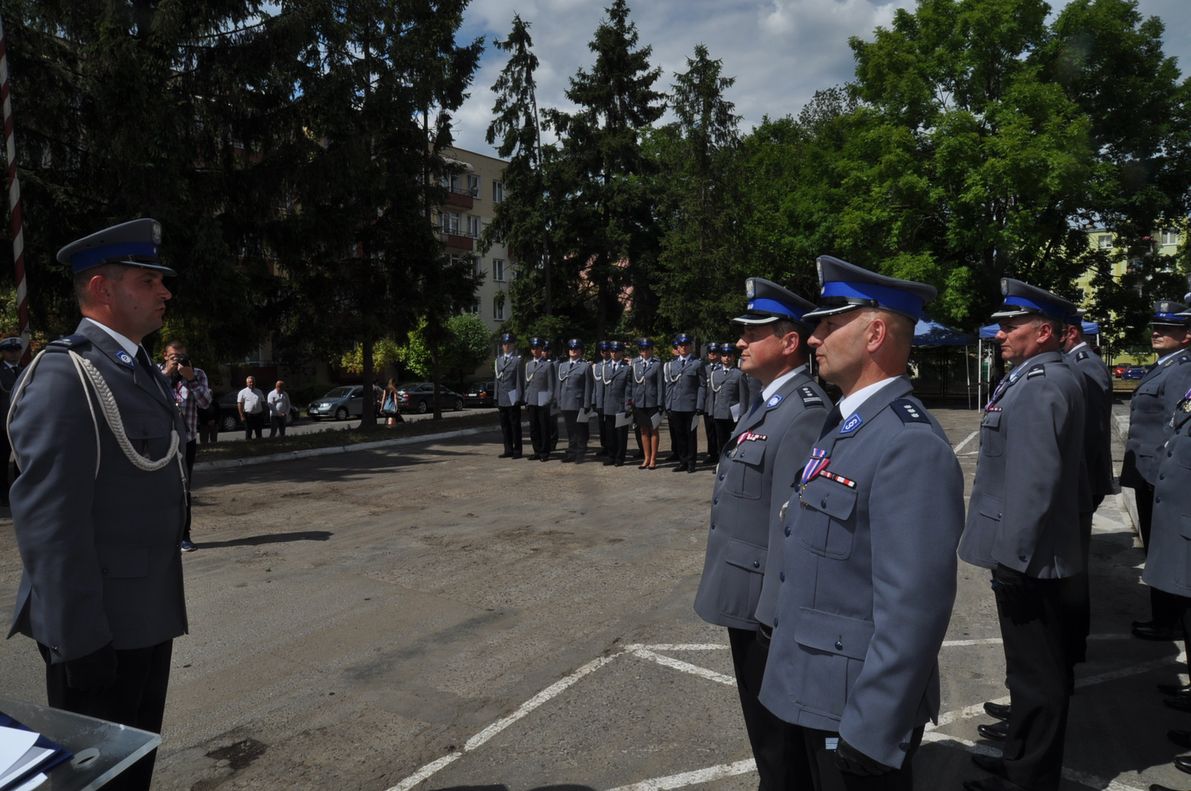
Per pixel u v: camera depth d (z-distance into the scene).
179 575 2.64
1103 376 5.50
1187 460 3.60
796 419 2.65
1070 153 22.42
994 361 26.06
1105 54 26.17
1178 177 27.70
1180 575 3.58
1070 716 4.05
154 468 2.51
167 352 7.73
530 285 30.11
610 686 4.38
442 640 5.09
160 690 2.67
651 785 3.38
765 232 31.34
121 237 2.54
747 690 2.86
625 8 30.98
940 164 23.73
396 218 19.91
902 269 24.55
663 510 9.32
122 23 12.75
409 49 19.16
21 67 12.56
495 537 7.91
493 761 3.59
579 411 13.52
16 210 8.37
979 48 24.73
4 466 8.92
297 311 19.45
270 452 14.41
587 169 30.47
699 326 29.95
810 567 2.10
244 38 15.07
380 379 41.75
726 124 31.33
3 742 1.66
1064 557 3.17
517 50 28.28
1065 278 27.64
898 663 1.84
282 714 4.06
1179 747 3.72
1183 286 27.73
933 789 3.35
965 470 12.29
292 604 5.80
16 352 9.02
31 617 2.33
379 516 8.98
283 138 16.53
